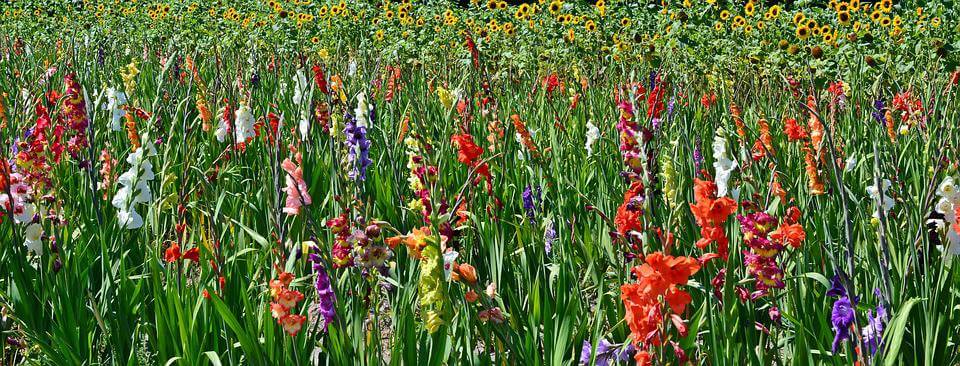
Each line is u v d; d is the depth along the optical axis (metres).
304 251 2.82
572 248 3.96
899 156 5.71
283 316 2.63
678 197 3.04
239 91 6.94
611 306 3.40
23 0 22.00
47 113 4.93
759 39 12.49
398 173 4.69
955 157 4.06
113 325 3.45
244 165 5.99
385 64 10.26
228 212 4.89
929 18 11.16
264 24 17.00
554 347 3.11
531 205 4.28
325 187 5.05
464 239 3.96
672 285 2.25
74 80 4.68
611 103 6.99
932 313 3.14
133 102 7.29
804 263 3.54
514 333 2.90
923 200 3.36
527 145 5.24
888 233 3.53
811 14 12.67
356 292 3.00
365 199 4.02
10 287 3.88
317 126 6.01
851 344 2.78
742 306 3.18
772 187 3.94
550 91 8.52
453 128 5.87
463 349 3.16
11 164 4.32
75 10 21.09
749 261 2.93
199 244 3.61
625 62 11.68
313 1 17.98
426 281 2.44
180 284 3.44
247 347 2.98
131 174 3.90
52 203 4.29
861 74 8.82
